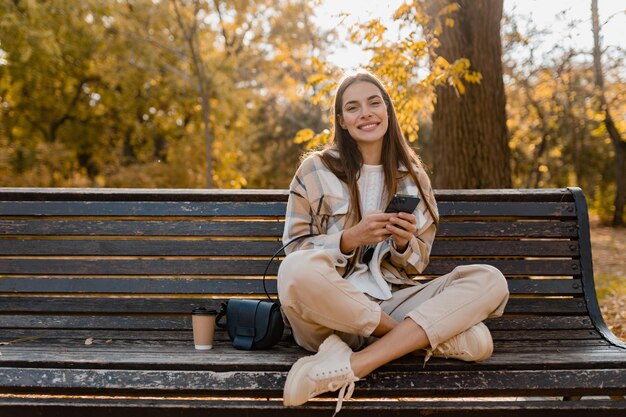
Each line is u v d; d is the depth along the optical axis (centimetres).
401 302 259
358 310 232
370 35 533
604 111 2005
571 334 292
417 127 568
